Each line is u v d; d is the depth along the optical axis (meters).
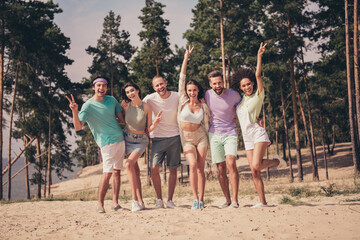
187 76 38.19
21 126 26.75
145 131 5.85
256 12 28.66
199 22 34.62
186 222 4.42
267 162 5.22
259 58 5.13
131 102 5.80
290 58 26.72
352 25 22.73
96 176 45.66
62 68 29.19
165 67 31.50
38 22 25.27
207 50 36.34
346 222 3.99
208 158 5.80
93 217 5.33
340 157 38.44
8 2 24.83
